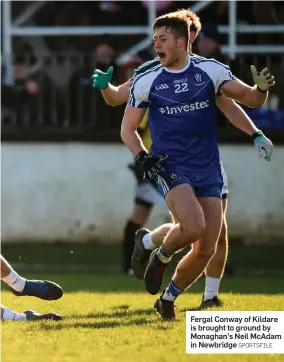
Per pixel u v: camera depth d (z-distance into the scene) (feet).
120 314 90.68
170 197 82.64
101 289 122.01
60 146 173.37
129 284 129.08
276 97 167.94
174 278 85.15
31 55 174.91
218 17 185.47
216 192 84.33
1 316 85.51
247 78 166.50
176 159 83.66
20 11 193.26
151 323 83.51
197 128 83.51
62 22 191.62
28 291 88.07
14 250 170.19
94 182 172.76
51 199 173.88
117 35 189.57
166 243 83.61
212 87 83.71
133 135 85.10
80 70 173.78
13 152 174.19
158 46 82.79
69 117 173.68
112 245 172.65
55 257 162.81
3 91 173.06
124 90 91.71
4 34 192.24
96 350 71.26
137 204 139.74
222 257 95.40
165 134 83.92
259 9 184.14
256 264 153.48
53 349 71.67
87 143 172.65
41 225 174.19
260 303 99.09
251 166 169.48
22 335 77.10
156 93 83.61
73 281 133.08
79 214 173.17
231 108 88.33
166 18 82.94
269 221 169.89
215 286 96.37
